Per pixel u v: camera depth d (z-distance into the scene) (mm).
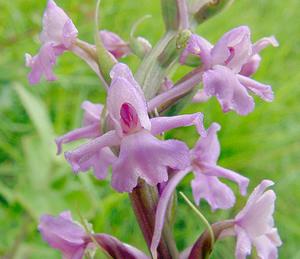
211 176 70
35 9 170
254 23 179
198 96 68
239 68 61
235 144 141
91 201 96
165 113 62
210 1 65
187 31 61
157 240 60
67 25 63
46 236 64
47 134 100
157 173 53
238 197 127
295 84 156
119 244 63
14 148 135
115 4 166
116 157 64
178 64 64
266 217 62
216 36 166
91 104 69
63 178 97
